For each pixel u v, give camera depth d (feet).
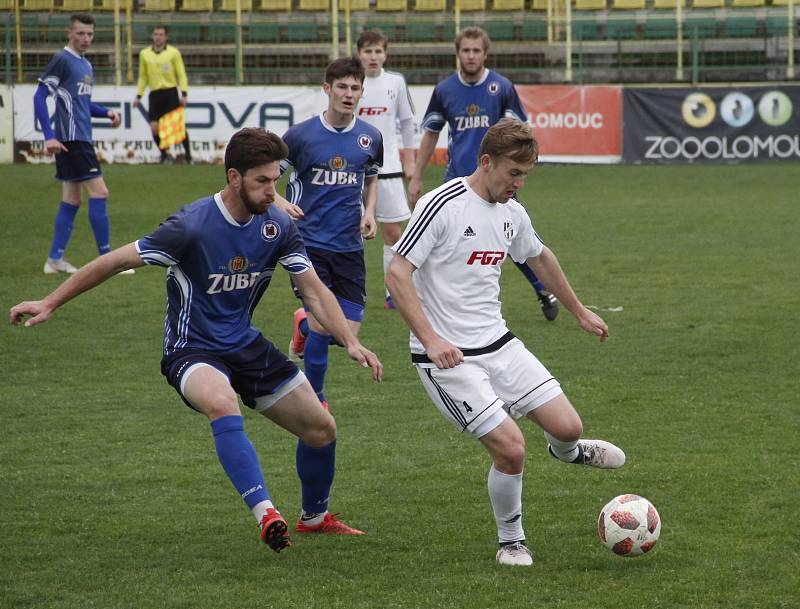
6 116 208.44
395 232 95.14
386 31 241.35
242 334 42.52
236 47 227.40
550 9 242.17
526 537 44.83
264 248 41.83
